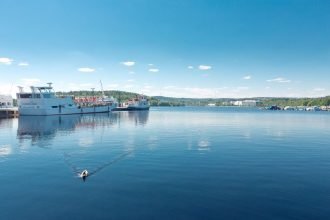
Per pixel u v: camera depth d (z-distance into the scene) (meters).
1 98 159.50
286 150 37.41
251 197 18.58
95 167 27.36
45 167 27.55
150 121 105.38
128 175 24.14
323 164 28.56
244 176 23.73
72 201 18.02
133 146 41.34
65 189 20.41
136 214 16.00
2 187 21.00
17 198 18.66
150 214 16.00
